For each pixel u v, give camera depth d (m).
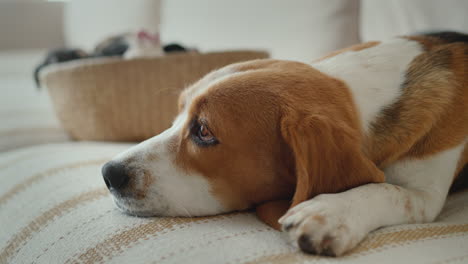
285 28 2.56
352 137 0.97
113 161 1.14
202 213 1.10
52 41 4.75
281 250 0.84
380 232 0.92
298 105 1.02
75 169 1.44
